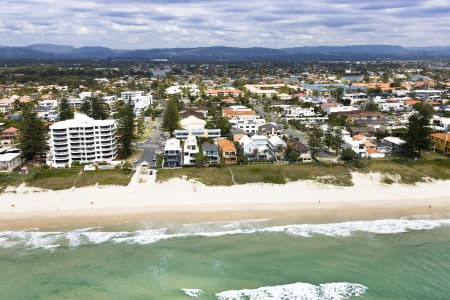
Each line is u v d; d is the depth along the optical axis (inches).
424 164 4389.8
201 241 2923.2
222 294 2327.8
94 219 3277.6
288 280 2458.2
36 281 2459.4
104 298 2298.2
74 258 2709.2
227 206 3526.1
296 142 5211.6
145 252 2778.1
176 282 2439.7
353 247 2844.5
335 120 6978.4
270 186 3897.6
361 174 4106.8
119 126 5344.5
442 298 2295.8
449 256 2733.8
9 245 2871.6
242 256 2721.5
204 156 4478.3
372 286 2402.8
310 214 3388.3
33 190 3747.5
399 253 2768.2
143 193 3735.2
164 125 6461.6
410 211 3472.0
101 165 4542.3
